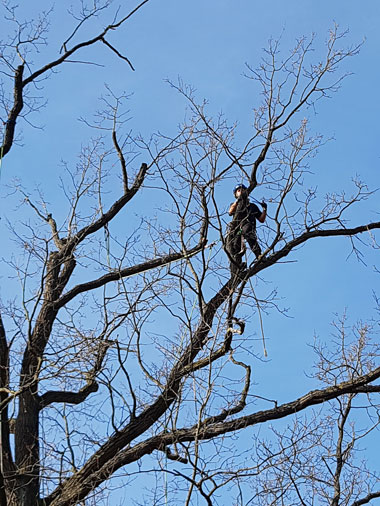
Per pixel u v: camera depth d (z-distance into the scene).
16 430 11.31
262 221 12.21
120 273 11.97
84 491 10.69
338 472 12.43
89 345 11.19
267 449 10.89
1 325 11.40
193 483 10.27
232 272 11.70
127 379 11.12
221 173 11.39
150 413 11.12
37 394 11.55
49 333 11.80
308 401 11.70
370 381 11.97
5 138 12.03
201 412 10.71
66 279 12.34
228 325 11.40
